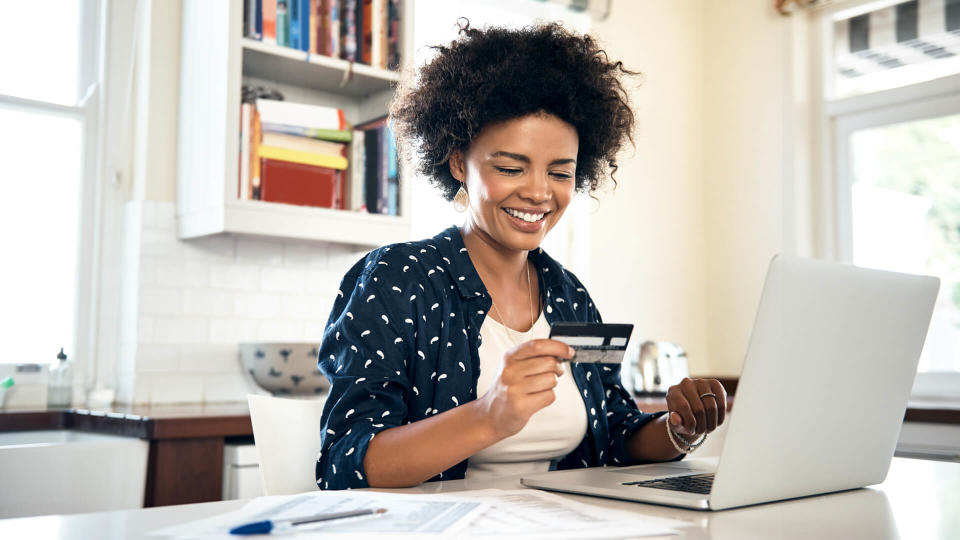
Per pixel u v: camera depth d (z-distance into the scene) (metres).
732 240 3.88
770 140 3.77
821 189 3.71
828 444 1.02
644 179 3.78
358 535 0.73
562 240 3.64
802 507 0.97
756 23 3.87
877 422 1.10
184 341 2.63
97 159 2.71
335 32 2.73
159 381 2.58
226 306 2.72
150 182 2.64
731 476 0.90
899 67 3.54
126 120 2.73
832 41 3.75
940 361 3.36
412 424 1.08
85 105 2.71
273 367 2.48
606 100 1.45
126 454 1.94
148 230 2.61
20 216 2.59
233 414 2.08
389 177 2.81
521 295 1.48
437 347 1.32
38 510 1.83
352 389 1.15
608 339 1.02
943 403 3.07
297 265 2.87
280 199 2.58
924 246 3.43
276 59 2.62
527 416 0.98
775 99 3.77
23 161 2.61
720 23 4.02
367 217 2.72
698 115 4.03
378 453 1.06
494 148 1.32
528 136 1.31
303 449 1.34
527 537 0.72
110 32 2.73
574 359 1.01
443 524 0.77
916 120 3.47
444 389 1.30
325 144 2.68
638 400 2.94
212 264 2.70
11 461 1.80
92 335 2.64
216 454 2.05
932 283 1.14
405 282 1.31
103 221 2.68
